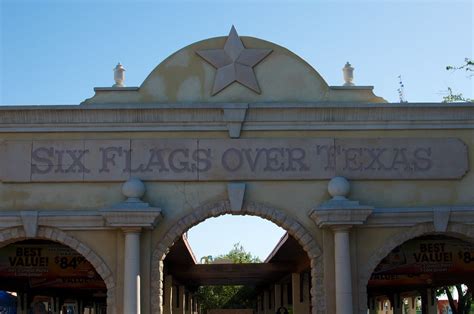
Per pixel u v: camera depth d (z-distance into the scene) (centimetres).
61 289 3198
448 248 2094
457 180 1830
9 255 2083
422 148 1831
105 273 1745
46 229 1762
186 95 1861
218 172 1800
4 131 1814
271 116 1822
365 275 1759
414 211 1772
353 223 1716
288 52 1884
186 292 4678
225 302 7756
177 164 1803
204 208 1788
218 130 1820
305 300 3212
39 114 1809
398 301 3912
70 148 1811
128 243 1720
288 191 1806
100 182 1800
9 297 3234
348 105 1814
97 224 1758
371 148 1825
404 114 1834
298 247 2769
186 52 1883
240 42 1884
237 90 1866
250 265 3341
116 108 1800
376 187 1817
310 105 1811
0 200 1794
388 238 1780
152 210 1706
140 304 1720
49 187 1800
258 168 1805
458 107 1833
